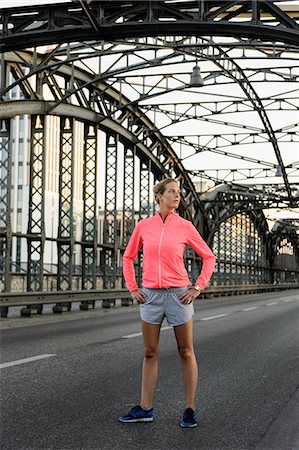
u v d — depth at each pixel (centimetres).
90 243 2566
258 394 738
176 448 507
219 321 1823
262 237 7050
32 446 505
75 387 748
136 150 3334
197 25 1830
